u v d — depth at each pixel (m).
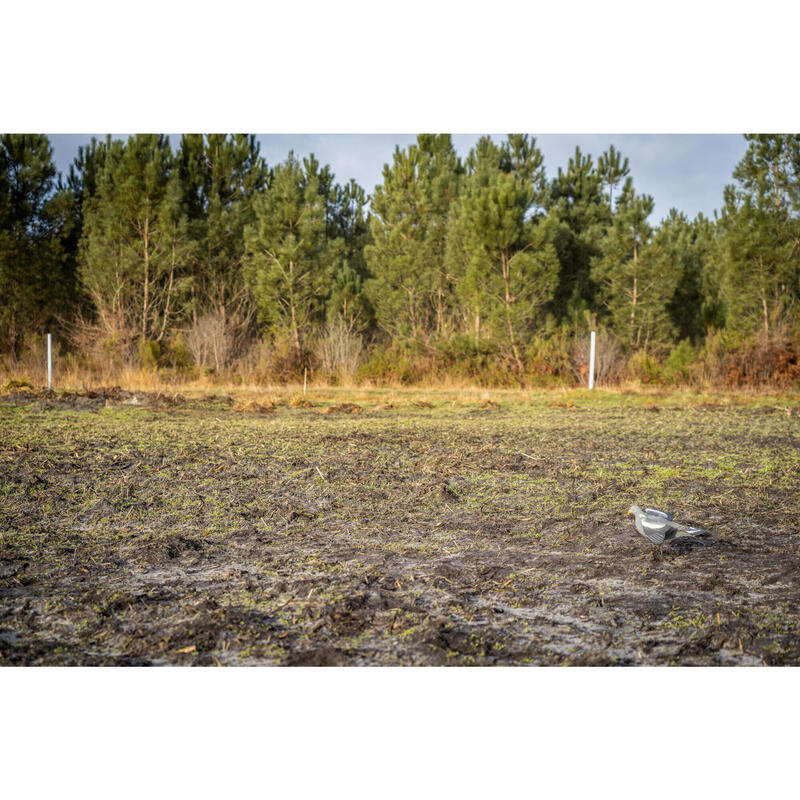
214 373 23.50
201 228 28.12
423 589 4.68
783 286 23.42
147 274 25.61
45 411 14.16
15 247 25.33
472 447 10.06
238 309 28.48
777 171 23.00
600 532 5.99
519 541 5.75
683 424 12.98
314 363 23.88
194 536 5.81
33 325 26.55
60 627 4.11
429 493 7.25
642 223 25.83
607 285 26.81
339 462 8.80
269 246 25.89
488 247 23.28
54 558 5.20
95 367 22.91
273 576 4.92
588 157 30.16
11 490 7.13
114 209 25.45
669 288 25.94
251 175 29.14
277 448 9.82
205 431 11.48
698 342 26.64
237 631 4.05
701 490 7.44
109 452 9.26
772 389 19.92
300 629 4.11
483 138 30.75
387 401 17.53
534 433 11.59
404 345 24.42
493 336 22.97
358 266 33.28
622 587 4.76
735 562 5.25
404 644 3.95
